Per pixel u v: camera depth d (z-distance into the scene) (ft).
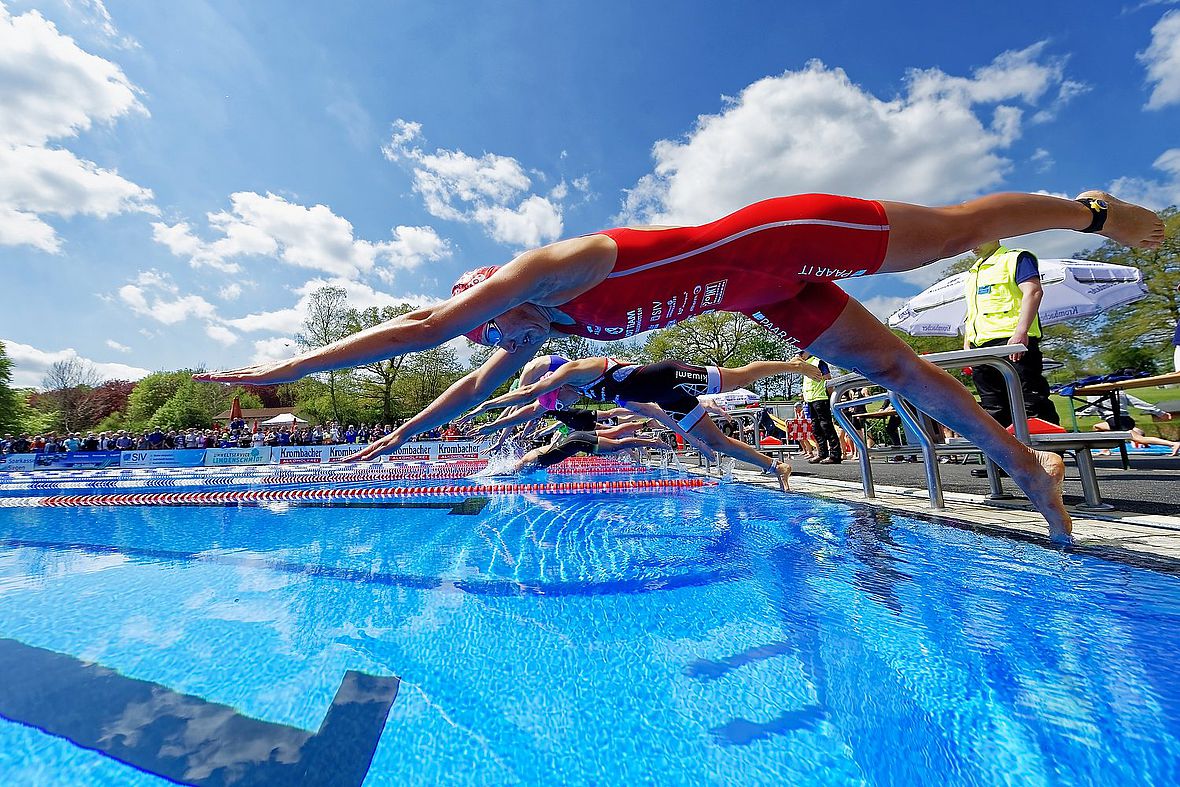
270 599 6.31
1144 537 6.47
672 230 5.82
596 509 13.15
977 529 7.51
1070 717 2.86
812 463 27.73
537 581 6.73
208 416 174.70
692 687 3.66
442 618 5.39
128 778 2.81
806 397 27.71
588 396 16.42
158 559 8.77
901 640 3.95
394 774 2.82
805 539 7.88
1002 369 8.43
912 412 9.62
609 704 3.49
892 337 6.79
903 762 2.85
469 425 48.57
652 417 17.25
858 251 5.72
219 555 9.07
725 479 19.51
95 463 52.47
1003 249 12.85
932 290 25.31
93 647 4.83
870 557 6.51
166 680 4.10
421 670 4.14
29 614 5.86
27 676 4.20
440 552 8.87
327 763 2.92
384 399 125.90
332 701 3.68
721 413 20.89
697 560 7.34
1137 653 3.53
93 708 3.66
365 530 11.51
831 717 3.24
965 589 4.98
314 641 4.88
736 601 5.37
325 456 52.29
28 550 9.81
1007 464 6.80
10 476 37.14
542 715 3.39
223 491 21.76
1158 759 2.47
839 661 3.88
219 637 5.03
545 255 5.25
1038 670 3.37
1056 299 22.82
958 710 3.02
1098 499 8.72
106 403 221.25
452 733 3.22
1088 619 4.12
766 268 5.83
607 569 7.18
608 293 5.65
